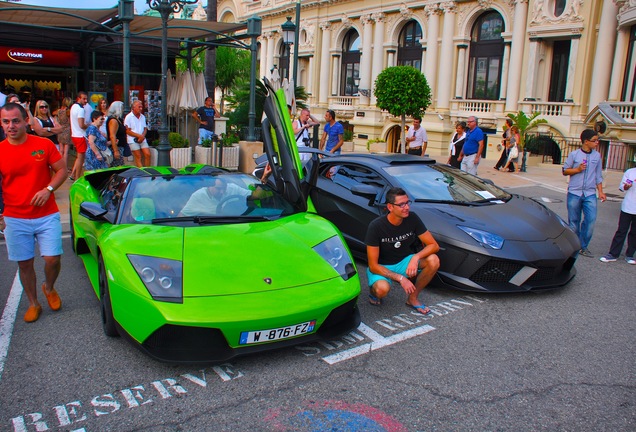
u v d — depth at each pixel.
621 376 3.47
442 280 5.03
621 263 6.43
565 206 10.72
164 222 4.10
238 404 3.04
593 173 6.61
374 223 4.58
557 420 2.93
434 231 5.09
